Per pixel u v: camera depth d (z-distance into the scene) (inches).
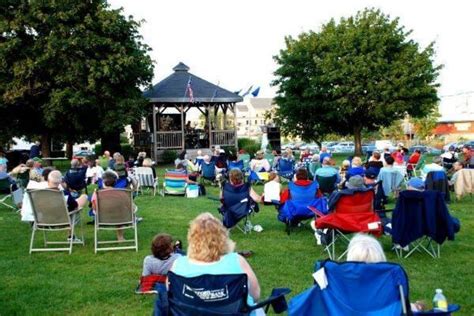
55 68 941.2
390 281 133.0
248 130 4335.6
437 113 2471.7
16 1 949.8
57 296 216.2
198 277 131.2
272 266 259.9
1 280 239.5
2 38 962.7
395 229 264.2
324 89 1294.3
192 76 1190.3
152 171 568.1
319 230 294.2
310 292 139.0
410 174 674.8
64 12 942.4
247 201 330.3
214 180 660.1
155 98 1083.9
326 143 2025.1
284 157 706.2
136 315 194.1
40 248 307.0
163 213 434.6
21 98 959.0
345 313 134.3
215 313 130.6
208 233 140.1
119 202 289.0
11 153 1050.1
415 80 1293.1
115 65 952.9
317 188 334.3
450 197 508.1
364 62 1241.4
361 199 267.6
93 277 243.8
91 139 1247.5
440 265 258.5
